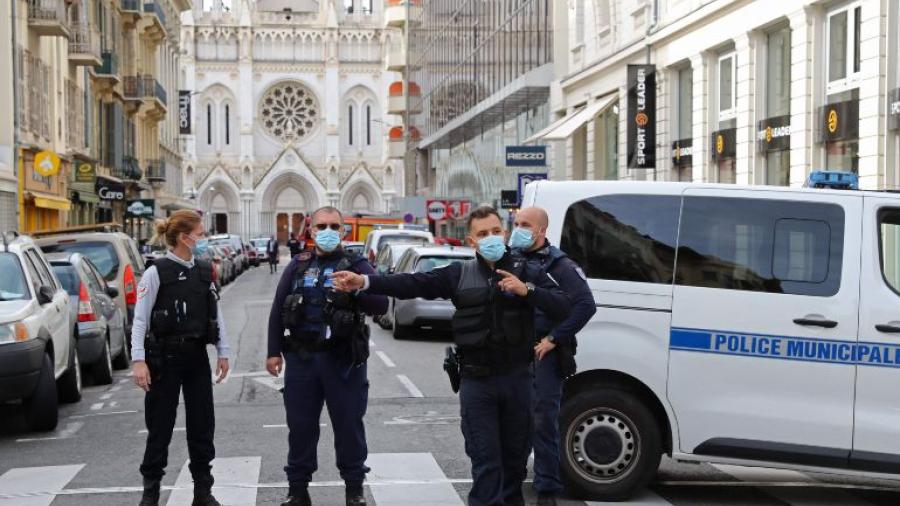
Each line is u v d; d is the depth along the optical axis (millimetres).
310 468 7809
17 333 11586
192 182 103688
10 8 32781
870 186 19156
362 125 107812
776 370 8375
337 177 106312
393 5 83375
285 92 106625
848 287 8352
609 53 32812
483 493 6914
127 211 48000
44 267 14031
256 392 15094
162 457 8117
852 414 8297
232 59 105375
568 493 8680
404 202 55375
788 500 8812
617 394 8555
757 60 23797
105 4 47406
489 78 46812
